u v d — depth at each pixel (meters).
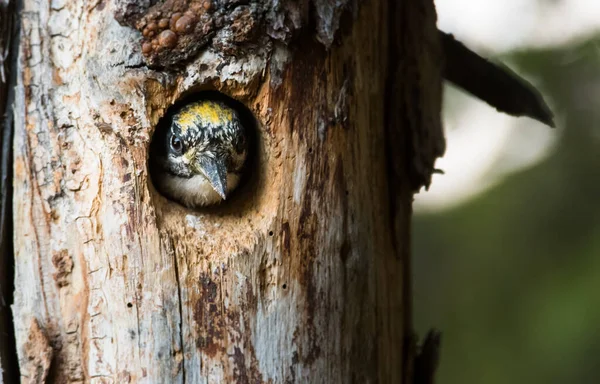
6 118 8.55
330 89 8.29
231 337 7.87
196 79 8.06
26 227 8.34
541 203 14.84
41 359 8.05
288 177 8.20
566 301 13.87
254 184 8.93
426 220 16.33
